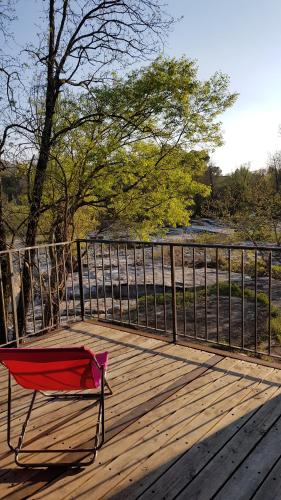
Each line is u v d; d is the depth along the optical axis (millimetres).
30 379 2381
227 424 2627
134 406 2920
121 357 3855
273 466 2209
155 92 7750
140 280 10172
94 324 4910
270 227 15312
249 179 25078
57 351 2105
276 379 3236
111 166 8359
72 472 2252
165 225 10531
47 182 8375
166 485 2107
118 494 2064
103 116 7535
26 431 2666
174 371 3486
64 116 7980
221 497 2006
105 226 9617
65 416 2842
